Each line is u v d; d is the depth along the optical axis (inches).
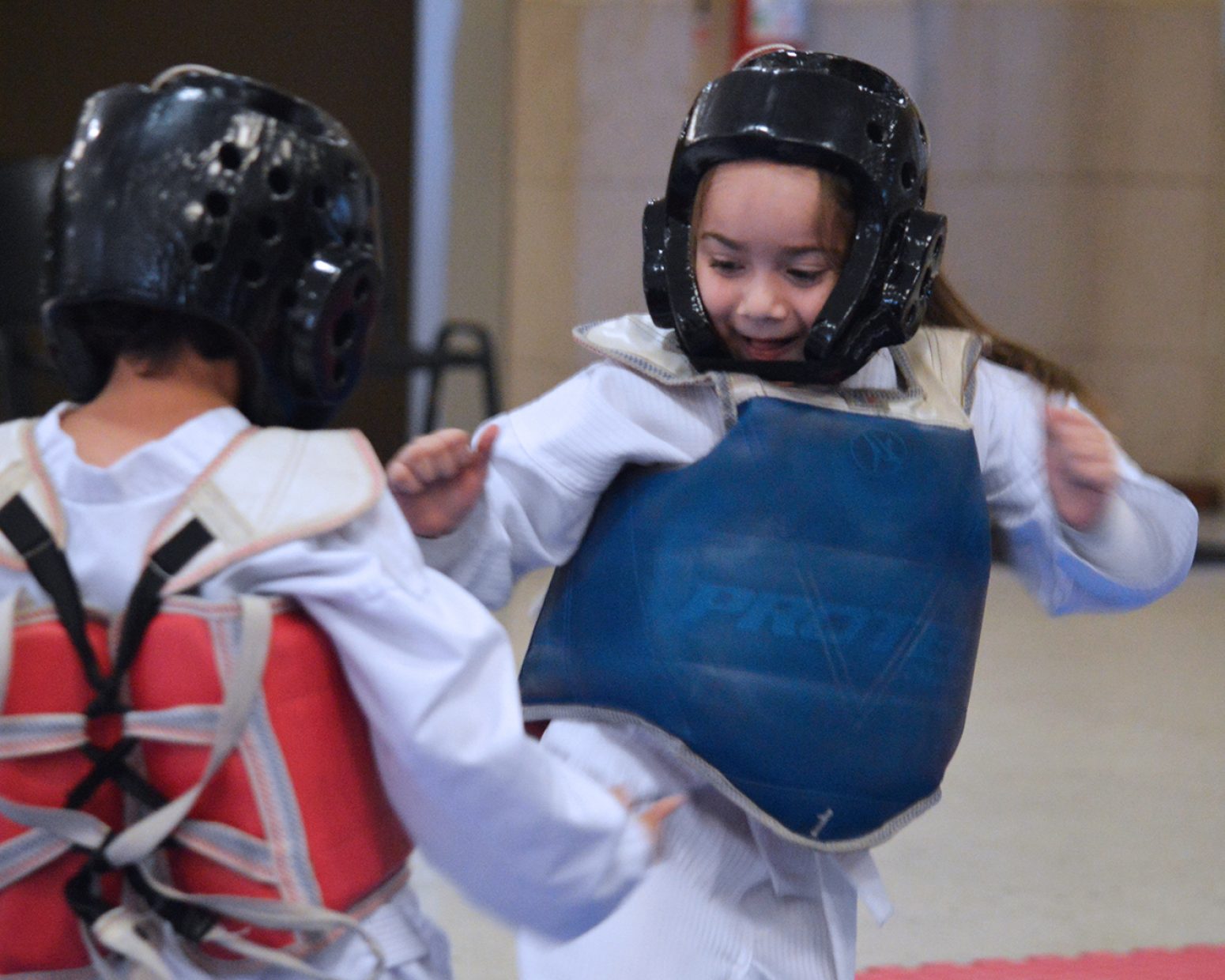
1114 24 634.8
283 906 96.9
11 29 544.4
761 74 125.4
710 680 125.2
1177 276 651.5
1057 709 329.7
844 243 126.6
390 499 104.0
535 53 608.7
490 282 594.9
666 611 127.0
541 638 135.0
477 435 134.2
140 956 93.6
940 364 137.6
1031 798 263.4
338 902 99.4
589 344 136.2
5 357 407.5
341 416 584.4
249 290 101.0
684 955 126.6
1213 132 644.1
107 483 99.0
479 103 584.7
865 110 124.6
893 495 128.1
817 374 130.2
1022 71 637.3
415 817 101.3
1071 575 144.1
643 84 611.8
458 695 98.8
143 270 98.8
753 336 129.6
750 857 131.6
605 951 126.1
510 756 99.0
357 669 99.1
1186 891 221.0
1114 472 137.6
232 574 97.7
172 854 98.7
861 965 191.8
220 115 101.0
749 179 124.6
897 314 126.7
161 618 96.2
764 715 124.8
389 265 448.5
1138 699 340.2
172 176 99.1
